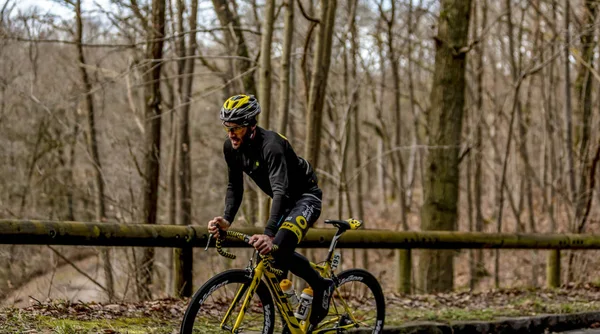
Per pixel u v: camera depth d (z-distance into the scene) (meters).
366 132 23.98
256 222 11.00
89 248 11.66
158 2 9.98
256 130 4.16
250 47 12.38
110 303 5.80
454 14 9.66
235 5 10.99
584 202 12.34
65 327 4.65
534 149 24.72
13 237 5.06
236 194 4.44
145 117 10.27
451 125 9.73
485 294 7.79
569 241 8.55
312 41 12.19
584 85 13.55
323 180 14.77
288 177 4.32
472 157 19.22
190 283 6.20
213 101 15.26
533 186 25.17
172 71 13.02
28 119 14.23
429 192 9.83
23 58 12.84
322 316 4.68
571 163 12.43
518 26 15.71
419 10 15.26
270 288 4.49
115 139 12.62
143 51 11.27
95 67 10.51
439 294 7.75
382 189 27.56
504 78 18.52
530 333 6.29
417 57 19.75
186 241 5.97
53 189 14.97
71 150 14.64
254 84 10.42
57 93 13.05
